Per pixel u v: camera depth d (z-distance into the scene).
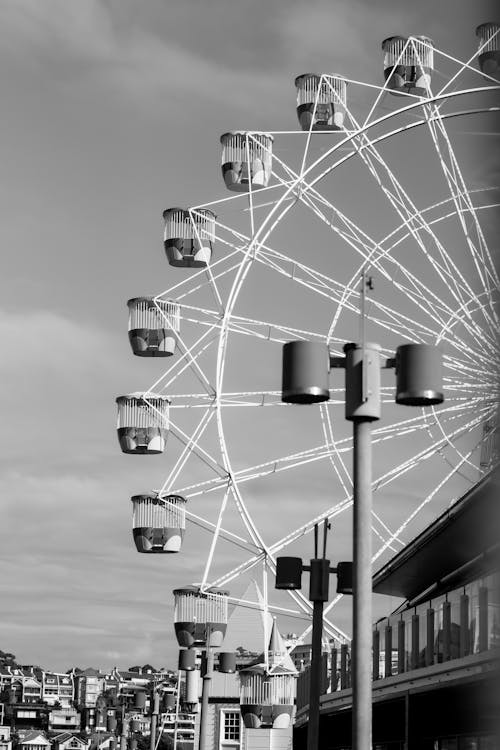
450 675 28.36
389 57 49.16
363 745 12.56
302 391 13.27
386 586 48.03
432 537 35.44
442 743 33.19
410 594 50.53
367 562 13.04
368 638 12.84
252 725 49.25
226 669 45.16
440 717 32.06
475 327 40.91
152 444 50.00
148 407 50.00
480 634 26.52
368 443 13.39
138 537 49.78
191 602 44.53
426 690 30.02
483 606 26.41
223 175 50.59
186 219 51.38
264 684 49.62
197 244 51.50
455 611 28.47
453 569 40.91
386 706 36.72
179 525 50.06
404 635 32.62
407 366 13.30
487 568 34.19
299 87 49.28
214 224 52.19
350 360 13.51
